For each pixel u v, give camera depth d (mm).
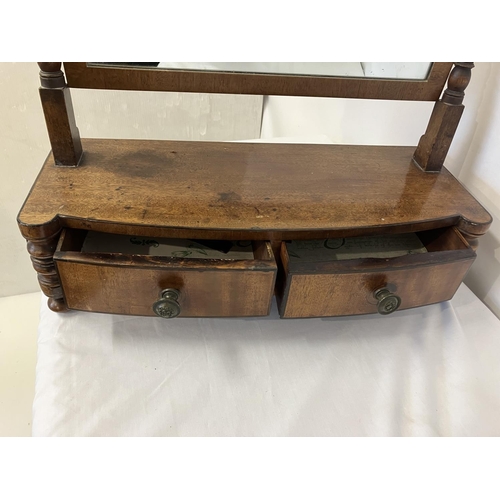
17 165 965
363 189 606
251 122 1210
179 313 531
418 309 646
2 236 1039
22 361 972
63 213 508
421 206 583
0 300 1111
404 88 594
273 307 637
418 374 559
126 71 538
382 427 501
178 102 1078
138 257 491
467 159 695
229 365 553
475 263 719
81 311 582
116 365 542
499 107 616
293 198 575
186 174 601
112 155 625
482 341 605
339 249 620
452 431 502
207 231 515
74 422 484
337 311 562
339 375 552
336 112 973
